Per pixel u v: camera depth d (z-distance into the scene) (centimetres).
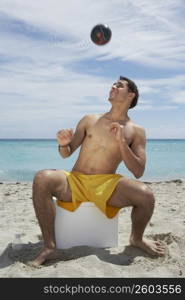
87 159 394
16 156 2673
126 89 396
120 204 368
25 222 508
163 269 328
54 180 361
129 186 363
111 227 381
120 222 517
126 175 1361
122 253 362
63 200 372
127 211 591
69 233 373
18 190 819
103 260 340
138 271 322
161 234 426
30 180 1220
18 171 1559
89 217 374
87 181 378
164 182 972
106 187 369
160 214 561
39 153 3128
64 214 373
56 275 305
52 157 2536
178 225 480
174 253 367
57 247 374
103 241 379
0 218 534
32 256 359
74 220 373
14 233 446
